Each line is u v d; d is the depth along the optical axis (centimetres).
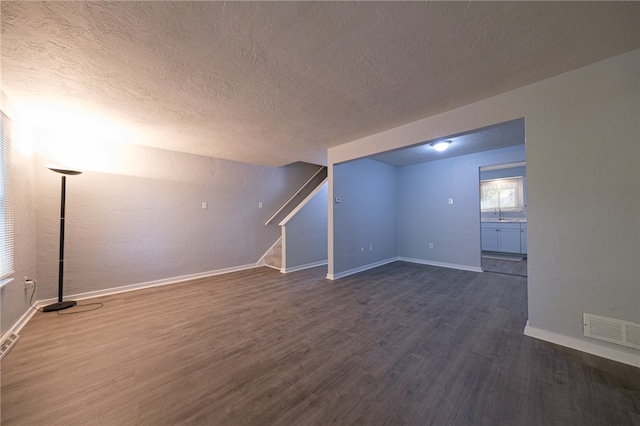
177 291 346
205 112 256
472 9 129
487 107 229
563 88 190
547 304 200
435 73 189
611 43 156
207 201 441
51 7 122
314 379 156
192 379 157
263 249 527
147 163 374
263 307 281
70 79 192
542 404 133
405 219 559
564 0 123
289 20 135
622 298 170
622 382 148
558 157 192
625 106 168
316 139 353
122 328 230
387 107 248
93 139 328
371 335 213
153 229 379
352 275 429
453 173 483
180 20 134
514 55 168
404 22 138
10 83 195
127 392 145
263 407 133
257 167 517
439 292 331
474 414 127
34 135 283
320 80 198
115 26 138
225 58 169
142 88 207
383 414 127
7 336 205
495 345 195
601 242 177
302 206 488
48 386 150
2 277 197
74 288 312
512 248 602
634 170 166
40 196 289
